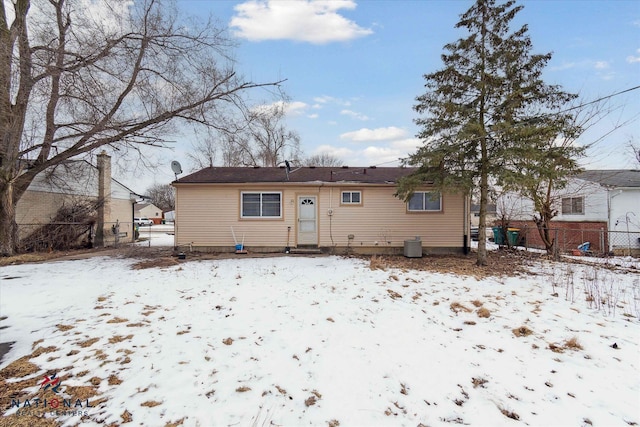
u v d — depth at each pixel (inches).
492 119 366.9
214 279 297.4
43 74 400.8
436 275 322.7
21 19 410.9
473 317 199.3
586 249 572.7
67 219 612.1
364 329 176.9
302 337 164.6
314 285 274.2
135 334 166.1
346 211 495.2
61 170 598.5
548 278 311.1
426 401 113.3
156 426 97.3
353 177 520.1
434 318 196.7
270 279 297.0
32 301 224.7
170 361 137.6
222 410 105.5
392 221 494.0
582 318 198.1
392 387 121.3
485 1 354.3
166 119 467.5
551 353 151.6
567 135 362.0
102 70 415.5
